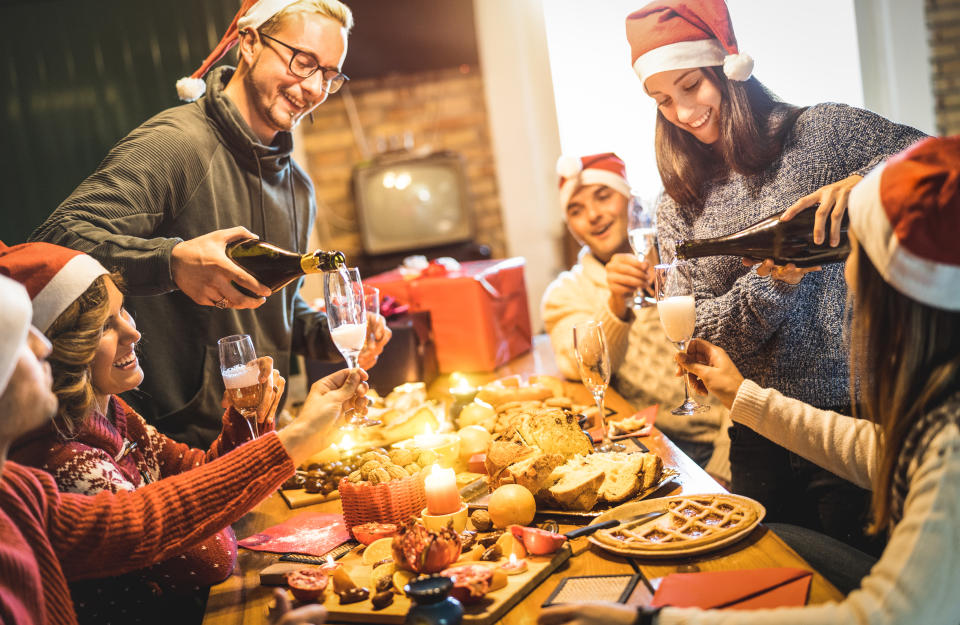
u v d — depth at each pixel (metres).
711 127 1.75
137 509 1.09
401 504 1.28
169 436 1.83
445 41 4.20
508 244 4.37
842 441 1.21
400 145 4.29
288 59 1.81
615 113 4.21
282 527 1.38
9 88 3.62
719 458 2.04
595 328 1.56
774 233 1.45
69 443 1.16
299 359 2.99
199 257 1.43
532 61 4.20
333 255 1.41
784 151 1.67
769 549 1.07
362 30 4.18
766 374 1.68
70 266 1.17
